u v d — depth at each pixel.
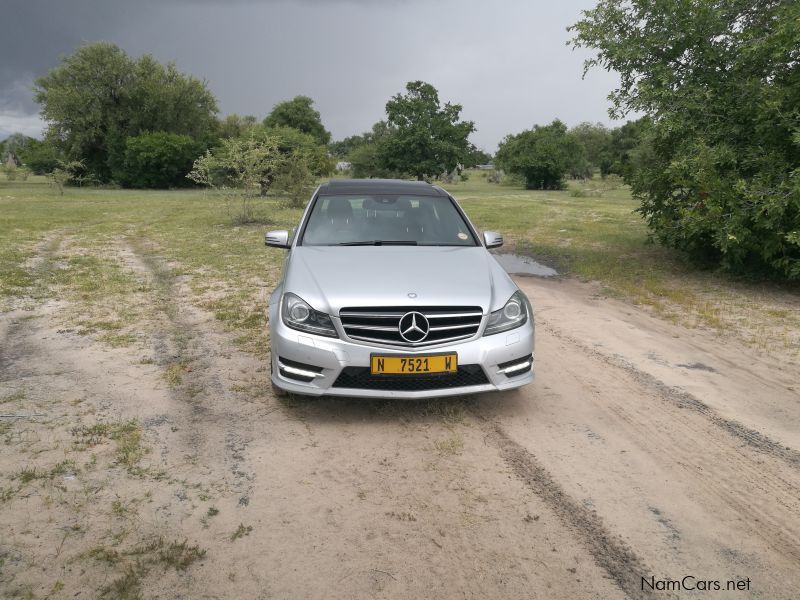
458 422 3.93
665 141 9.42
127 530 2.69
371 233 4.85
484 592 2.38
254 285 8.33
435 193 5.51
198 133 60.69
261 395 4.31
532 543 2.70
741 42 8.45
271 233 4.96
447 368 3.68
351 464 3.37
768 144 8.09
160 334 5.82
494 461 3.44
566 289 8.51
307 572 2.46
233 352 5.28
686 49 8.95
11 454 3.35
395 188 5.49
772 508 3.04
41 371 4.71
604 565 2.56
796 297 7.73
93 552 2.52
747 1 8.69
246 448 3.52
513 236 14.30
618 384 4.75
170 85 58.22
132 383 4.50
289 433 3.72
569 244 12.84
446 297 3.77
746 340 5.98
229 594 2.32
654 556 2.63
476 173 109.25
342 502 2.98
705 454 3.60
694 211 8.31
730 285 8.48
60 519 2.75
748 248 8.00
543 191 50.56
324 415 3.99
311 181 24.25
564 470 3.36
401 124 52.81
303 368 3.77
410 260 4.30
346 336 3.67
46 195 35.78
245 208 17.80
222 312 6.63
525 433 3.82
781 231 7.38
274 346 3.89
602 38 9.30
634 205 25.78
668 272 9.46
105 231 15.33
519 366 3.92
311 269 4.14
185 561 2.48
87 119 54.38
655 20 9.08
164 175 53.31
